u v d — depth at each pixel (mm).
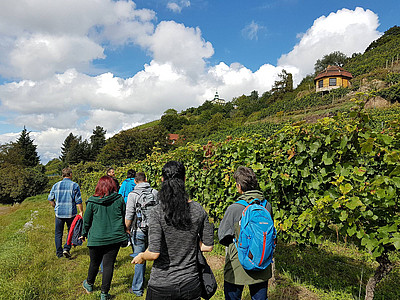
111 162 38594
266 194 4137
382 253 3025
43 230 7930
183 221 2014
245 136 4871
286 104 55938
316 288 3898
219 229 2549
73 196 5824
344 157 3285
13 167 28172
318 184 3455
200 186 6215
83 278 4652
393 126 3184
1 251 6160
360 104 2994
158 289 1989
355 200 2834
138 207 3844
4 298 3662
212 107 126750
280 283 4109
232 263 2488
